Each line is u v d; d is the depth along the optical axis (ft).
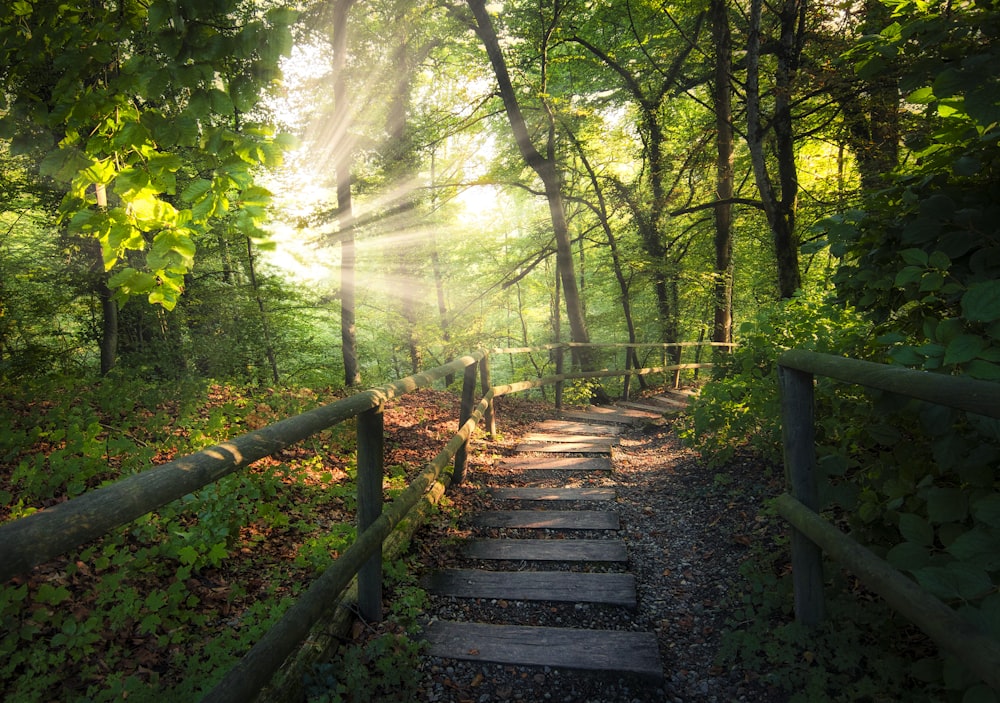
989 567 4.93
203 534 10.94
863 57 9.09
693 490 15.66
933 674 5.92
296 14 7.23
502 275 61.93
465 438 15.70
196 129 7.47
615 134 50.34
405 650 8.96
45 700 7.66
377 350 72.18
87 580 10.07
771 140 39.86
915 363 6.31
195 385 22.41
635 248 54.90
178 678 8.25
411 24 43.45
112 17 7.72
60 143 7.94
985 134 7.66
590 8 47.75
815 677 7.56
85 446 13.79
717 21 37.04
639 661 8.81
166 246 8.07
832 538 7.20
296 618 6.26
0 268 32.63
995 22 7.35
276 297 46.26
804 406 8.37
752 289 64.54
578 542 13.28
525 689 8.50
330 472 16.87
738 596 10.18
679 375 48.91
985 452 6.12
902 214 8.67
